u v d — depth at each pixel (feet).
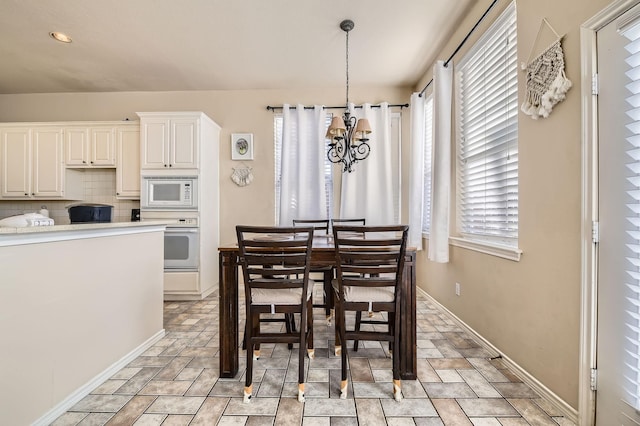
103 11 7.74
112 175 12.61
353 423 4.52
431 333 7.84
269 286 5.16
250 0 7.36
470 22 7.78
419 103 11.19
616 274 3.86
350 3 7.50
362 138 8.73
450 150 8.75
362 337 5.19
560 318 4.75
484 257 7.02
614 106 3.86
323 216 12.16
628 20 3.62
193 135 11.12
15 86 12.23
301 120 12.29
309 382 5.61
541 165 5.17
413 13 7.89
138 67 10.76
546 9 5.00
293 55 10.00
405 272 5.73
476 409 4.83
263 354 6.78
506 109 6.41
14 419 4.11
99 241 5.70
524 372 5.58
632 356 3.68
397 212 12.63
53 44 9.25
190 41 9.16
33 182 11.73
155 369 6.14
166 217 11.14
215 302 10.84
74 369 5.07
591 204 4.16
